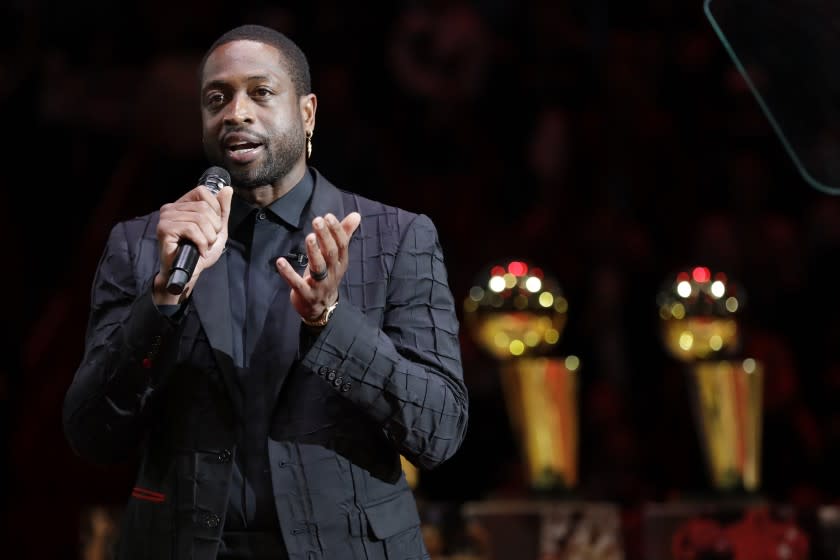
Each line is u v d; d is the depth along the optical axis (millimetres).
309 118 7184
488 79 21094
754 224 18594
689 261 18766
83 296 15547
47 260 17547
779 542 10430
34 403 15102
